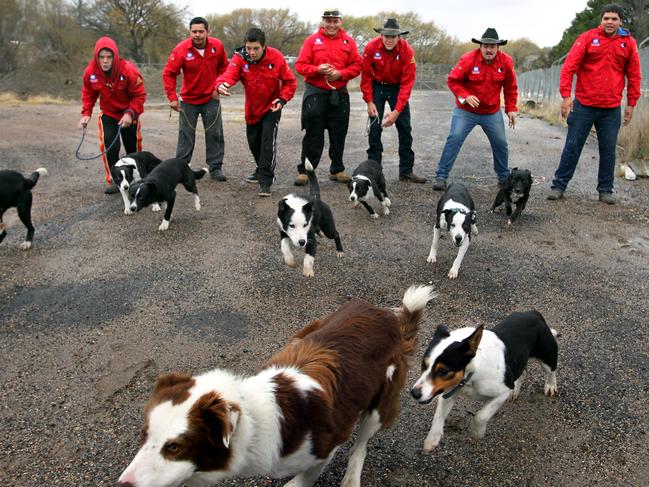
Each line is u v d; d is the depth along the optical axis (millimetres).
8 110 20609
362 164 7348
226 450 2158
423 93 39406
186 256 5898
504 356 3193
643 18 34719
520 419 3484
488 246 6219
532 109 21344
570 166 7816
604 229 6738
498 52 7883
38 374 3873
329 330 2766
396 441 3279
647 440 3295
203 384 2229
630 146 9938
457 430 3379
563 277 5430
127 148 8750
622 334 4426
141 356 4090
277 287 5207
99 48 7879
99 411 3504
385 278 5426
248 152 11430
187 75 8438
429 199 7969
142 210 7469
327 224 5660
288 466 2385
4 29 37906
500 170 8492
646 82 13430
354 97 29594
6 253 5965
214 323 4566
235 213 7316
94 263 5727
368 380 2658
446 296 5059
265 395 2314
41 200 7902
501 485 2988
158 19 49781
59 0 41625
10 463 3080
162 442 2061
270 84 7883
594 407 3586
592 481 3010
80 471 3031
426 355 3113
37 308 4797
